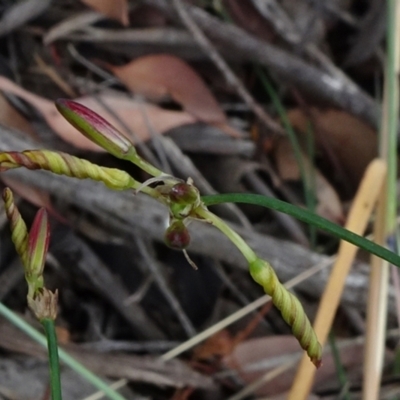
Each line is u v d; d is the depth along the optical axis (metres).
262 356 0.62
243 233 0.60
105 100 0.66
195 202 0.39
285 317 0.40
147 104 0.67
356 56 0.80
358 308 0.61
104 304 0.64
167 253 0.64
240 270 0.66
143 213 0.56
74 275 0.63
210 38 0.73
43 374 0.56
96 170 0.39
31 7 0.69
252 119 0.74
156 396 0.60
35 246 0.40
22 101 0.63
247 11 0.77
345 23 0.81
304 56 0.77
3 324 0.56
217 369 0.62
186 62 0.73
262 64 0.73
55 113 0.61
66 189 0.56
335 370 0.62
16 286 0.61
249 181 0.71
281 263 0.60
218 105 0.70
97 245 0.62
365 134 0.73
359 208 0.56
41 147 0.58
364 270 0.60
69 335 0.62
